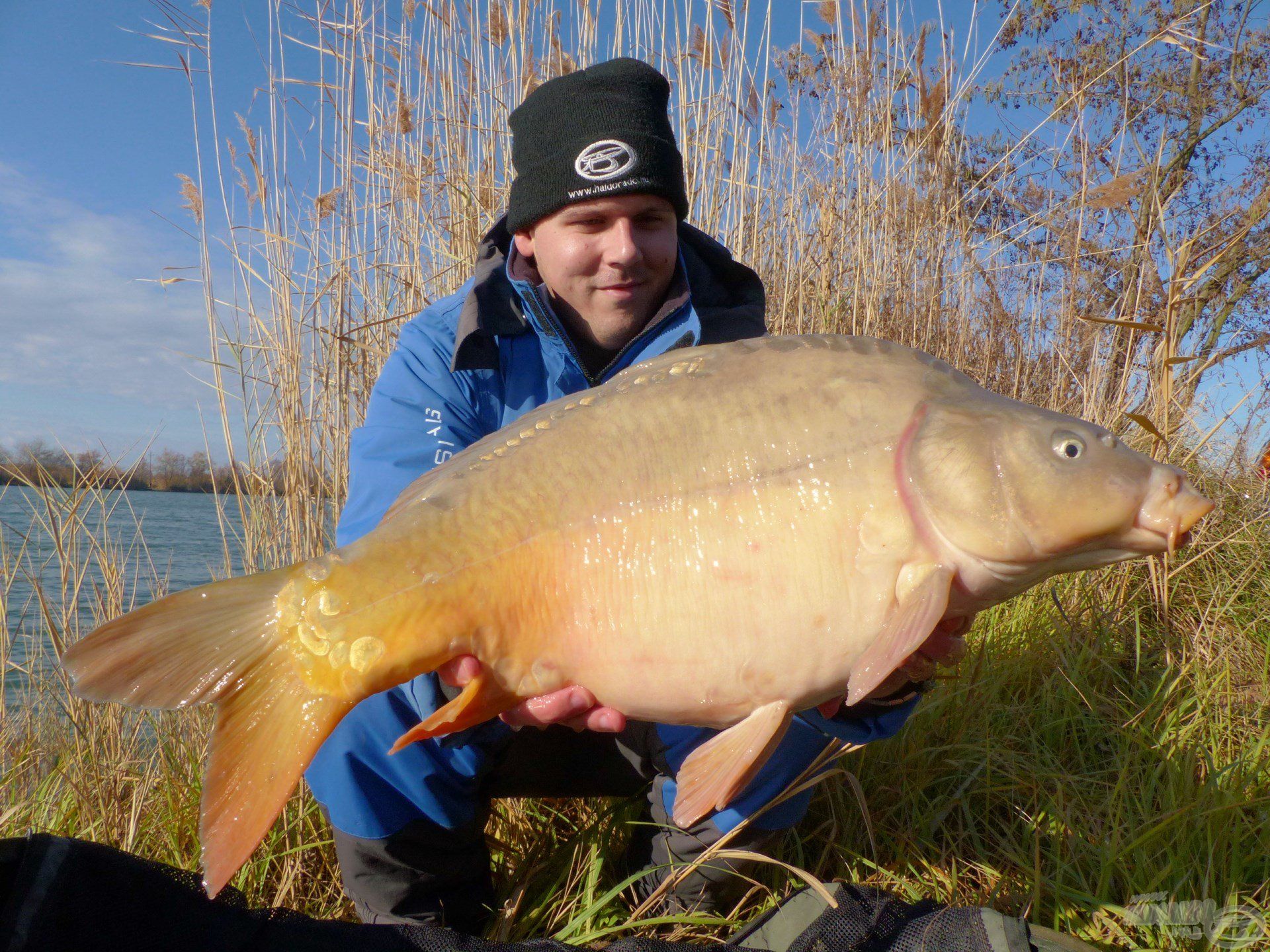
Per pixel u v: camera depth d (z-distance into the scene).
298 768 0.74
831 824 1.16
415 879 0.98
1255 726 1.39
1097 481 0.75
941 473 0.76
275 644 0.76
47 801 1.22
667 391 0.81
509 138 1.97
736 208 2.11
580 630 0.78
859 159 2.28
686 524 0.78
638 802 1.14
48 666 1.42
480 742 0.97
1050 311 2.47
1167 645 1.55
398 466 1.04
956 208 2.41
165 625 0.75
